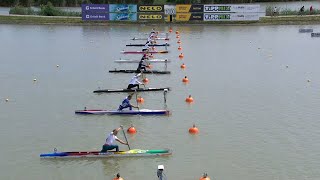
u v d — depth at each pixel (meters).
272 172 21.69
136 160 23.03
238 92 35.16
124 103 30.12
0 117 29.81
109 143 23.38
